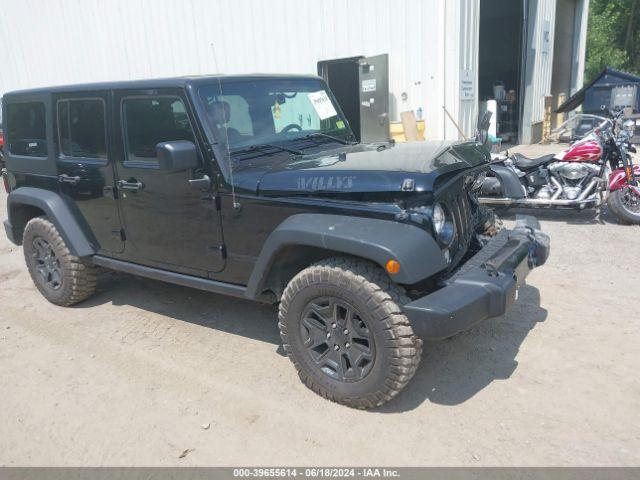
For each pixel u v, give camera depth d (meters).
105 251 4.45
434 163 3.06
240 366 3.73
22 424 3.21
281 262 3.33
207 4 12.06
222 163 3.45
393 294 2.88
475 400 3.20
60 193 4.57
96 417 3.23
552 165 6.61
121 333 4.32
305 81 4.42
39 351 4.09
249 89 3.90
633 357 3.57
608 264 5.30
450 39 9.45
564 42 17.52
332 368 3.19
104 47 14.27
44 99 4.46
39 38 15.62
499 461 2.70
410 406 3.17
